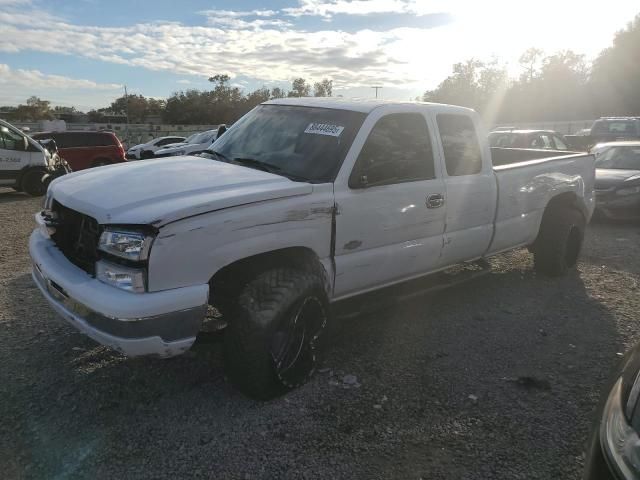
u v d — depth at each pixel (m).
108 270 3.00
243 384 3.38
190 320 3.05
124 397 3.52
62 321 4.66
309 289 3.45
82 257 3.30
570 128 41.78
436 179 4.50
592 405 3.54
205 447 3.04
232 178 3.59
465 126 4.90
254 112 4.89
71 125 61.09
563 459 3.01
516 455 3.03
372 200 3.94
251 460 2.94
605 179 9.47
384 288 4.66
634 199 9.20
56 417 3.29
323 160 3.89
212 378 3.79
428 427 3.27
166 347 3.02
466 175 4.81
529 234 5.74
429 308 5.22
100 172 3.87
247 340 3.26
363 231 3.92
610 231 9.09
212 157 4.44
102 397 3.52
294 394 3.60
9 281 5.76
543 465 2.96
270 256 3.54
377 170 3.94
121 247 2.94
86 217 3.25
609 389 2.37
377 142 4.07
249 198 3.24
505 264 6.76
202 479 2.79
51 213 3.70
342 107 4.27
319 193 3.63
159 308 2.92
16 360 3.96
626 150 10.74
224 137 4.78
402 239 4.27
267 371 3.36
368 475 2.85
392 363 4.07
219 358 4.07
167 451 3.00
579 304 5.40
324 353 3.76
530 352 4.31
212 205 3.08
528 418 3.39
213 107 86.06
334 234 3.75
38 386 3.62
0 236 8.25
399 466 2.92
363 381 3.80
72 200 3.36
